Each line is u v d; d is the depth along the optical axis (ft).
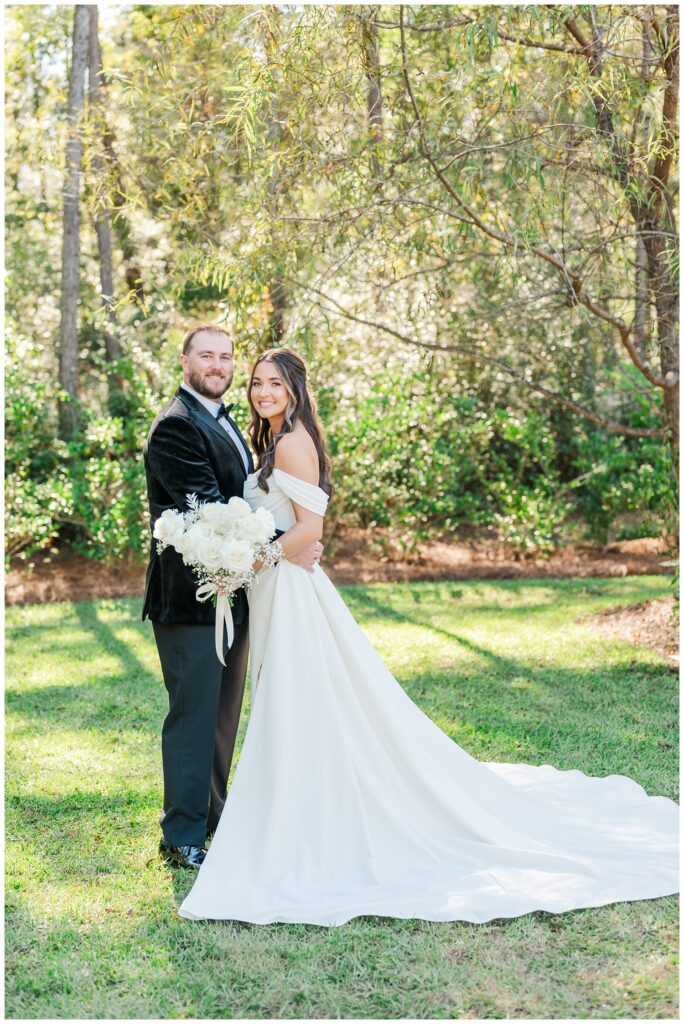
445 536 33.78
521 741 14.33
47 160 31.96
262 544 10.11
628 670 17.90
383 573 28.63
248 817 9.97
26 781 12.98
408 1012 7.70
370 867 9.85
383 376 28.81
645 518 25.39
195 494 10.38
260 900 9.38
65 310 33.01
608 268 18.26
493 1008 7.73
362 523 31.04
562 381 34.19
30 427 28.09
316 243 16.87
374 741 10.54
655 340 18.58
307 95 15.17
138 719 15.74
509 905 9.18
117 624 23.04
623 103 16.06
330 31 14.32
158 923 9.18
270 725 10.12
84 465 28.14
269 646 10.31
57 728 15.29
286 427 10.65
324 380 26.86
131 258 36.55
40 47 38.70
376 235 16.81
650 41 15.06
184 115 19.26
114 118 25.70
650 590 24.94
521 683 17.30
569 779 12.63
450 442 30.96
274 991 8.02
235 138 17.70
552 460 32.71
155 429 10.67
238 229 17.99
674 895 9.50
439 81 15.90
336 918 9.02
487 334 30.78
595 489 30.50
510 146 15.11
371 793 10.30
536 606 23.82
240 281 17.19
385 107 15.93
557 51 15.40
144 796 12.41
